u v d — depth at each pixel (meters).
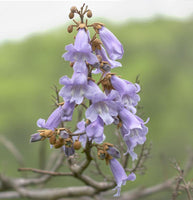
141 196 6.07
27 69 16.78
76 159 3.95
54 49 17.34
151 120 16.22
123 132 3.19
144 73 16.83
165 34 18.44
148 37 17.98
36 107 15.23
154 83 16.94
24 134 14.46
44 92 15.66
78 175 4.01
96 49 3.29
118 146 4.40
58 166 5.19
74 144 3.20
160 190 5.98
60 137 3.18
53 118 3.20
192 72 17.38
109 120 2.94
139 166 4.32
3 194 6.21
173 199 4.21
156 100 16.66
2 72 16.42
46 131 3.18
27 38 18.30
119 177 3.32
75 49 2.93
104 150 3.33
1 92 15.18
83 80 2.95
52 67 16.78
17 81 15.98
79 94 2.99
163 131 15.85
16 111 14.95
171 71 17.41
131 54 17.78
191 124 16.30
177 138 15.03
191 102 16.81
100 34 3.26
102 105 3.01
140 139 3.19
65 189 4.89
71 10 3.20
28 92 15.38
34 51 17.52
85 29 3.14
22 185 5.93
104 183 4.23
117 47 3.24
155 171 9.62
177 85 17.14
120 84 3.13
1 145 12.13
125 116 3.10
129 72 16.91
